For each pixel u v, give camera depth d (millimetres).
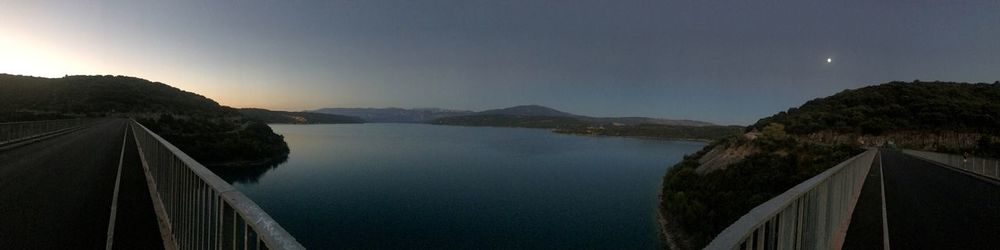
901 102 68562
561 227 37781
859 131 57125
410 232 36625
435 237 35406
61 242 5508
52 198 8219
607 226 36344
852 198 9266
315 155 88875
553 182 62125
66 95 99312
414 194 52406
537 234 35938
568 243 33594
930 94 71000
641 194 48812
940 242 7023
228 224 2604
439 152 109062
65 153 17031
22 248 5238
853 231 7094
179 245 4996
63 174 11336
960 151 48156
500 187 58125
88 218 6703
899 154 39531
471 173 70938
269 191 51250
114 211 7164
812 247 4203
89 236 5777
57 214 6934
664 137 199250
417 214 42438
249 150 67875
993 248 6883
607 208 43250
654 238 30062
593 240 33500
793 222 3090
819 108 74750
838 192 6301
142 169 12258
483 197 51312
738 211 23938
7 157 15711
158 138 8016
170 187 5926
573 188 56906
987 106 59688
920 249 6535
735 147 41125
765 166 30156
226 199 2498
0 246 5273
